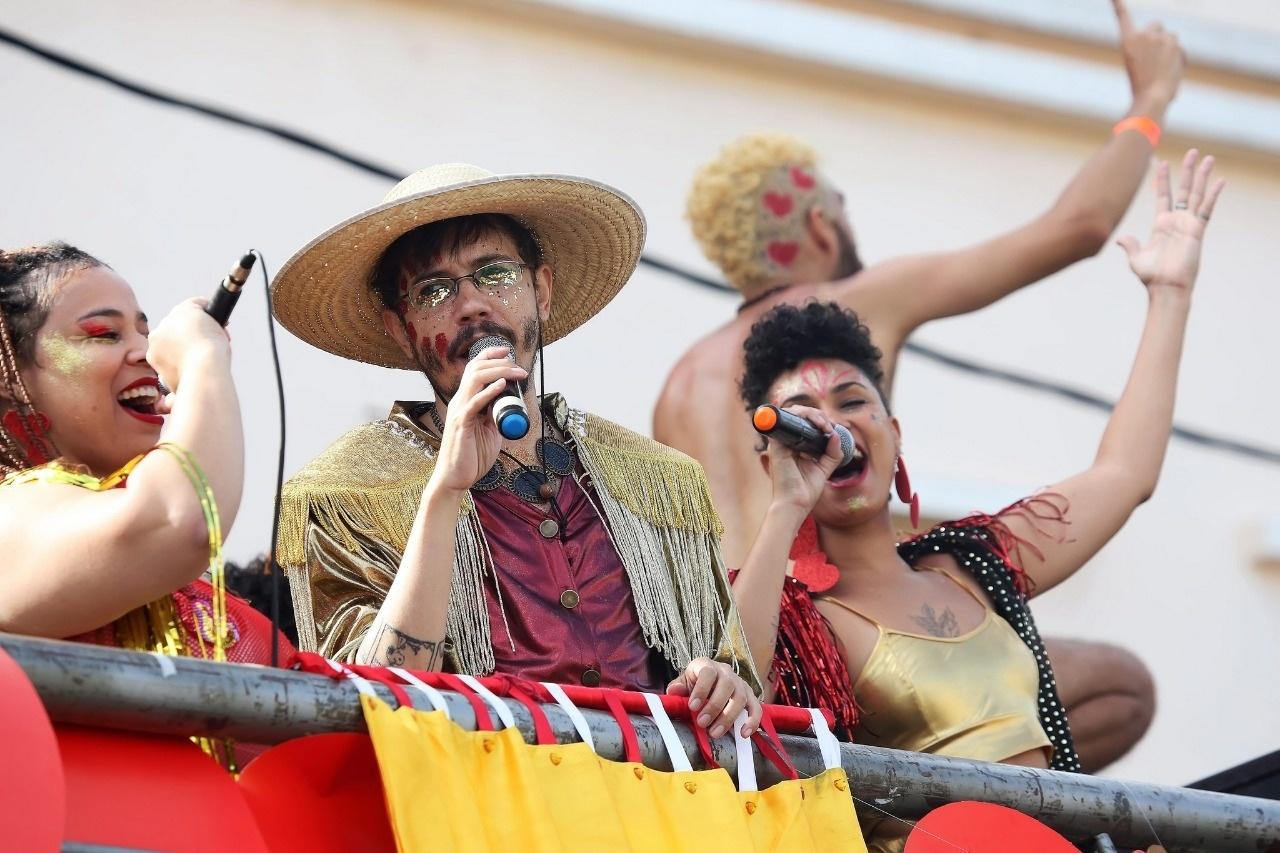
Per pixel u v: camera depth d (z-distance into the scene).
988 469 21.16
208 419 8.90
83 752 8.06
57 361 9.93
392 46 19.84
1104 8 22.83
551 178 11.55
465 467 9.97
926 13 22.14
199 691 8.24
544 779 9.04
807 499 12.64
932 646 13.75
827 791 10.00
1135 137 22.00
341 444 11.41
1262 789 14.05
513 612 10.95
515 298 11.55
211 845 8.00
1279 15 23.88
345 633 10.60
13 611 8.60
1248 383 22.88
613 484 11.65
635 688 10.96
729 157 20.95
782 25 21.44
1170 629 21.41
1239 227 23.34
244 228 18.50
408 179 12.09
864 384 14.69
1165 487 22.08
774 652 12.90
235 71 18.91
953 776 10.80
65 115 18.02
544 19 20.70
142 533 8.54
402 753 8.52
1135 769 20.81
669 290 20.28
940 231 21.53
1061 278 22.03
